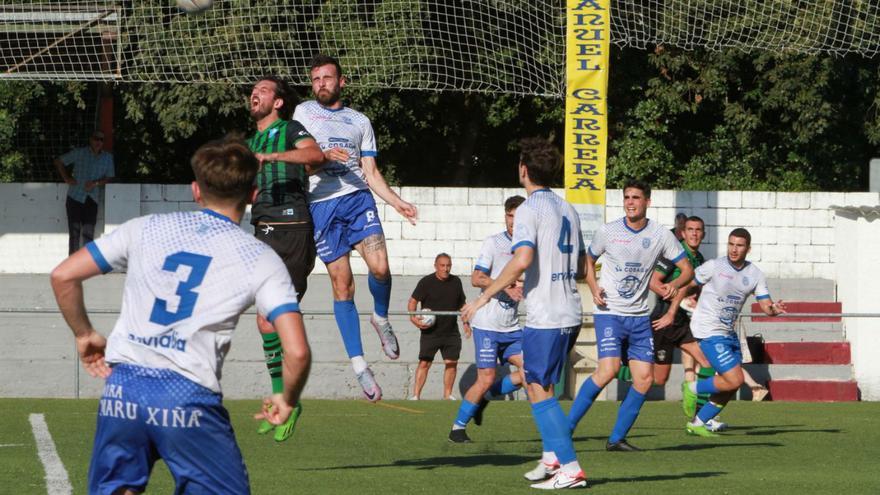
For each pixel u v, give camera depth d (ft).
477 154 170.50
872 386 115.24
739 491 50.80
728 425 83.61
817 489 51.80
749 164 161.58
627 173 155.74
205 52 127.34
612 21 125.90
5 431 70.33
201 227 29.99
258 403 94.68
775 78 154.51
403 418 84.64
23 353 110.93
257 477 53.42
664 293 69.97
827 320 121.90
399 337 117.29
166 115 138.21
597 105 97.91
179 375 28.81
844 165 163.63
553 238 51.08
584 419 87.04
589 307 105.29
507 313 73.10
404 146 156.15
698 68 156.46
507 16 133.08
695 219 88.58
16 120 139.54
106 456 29.12
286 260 54.29
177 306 29.04
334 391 111.65
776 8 133.18
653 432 79.20
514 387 73.15
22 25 128.67
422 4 132.67
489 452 66.13
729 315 76.48
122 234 30.17
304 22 131.44
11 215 132.77
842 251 125.18
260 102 53.52
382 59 130.72
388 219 133.28
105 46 128.16
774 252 134.31
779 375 114.32
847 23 127.34
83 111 140.36
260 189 54.60
